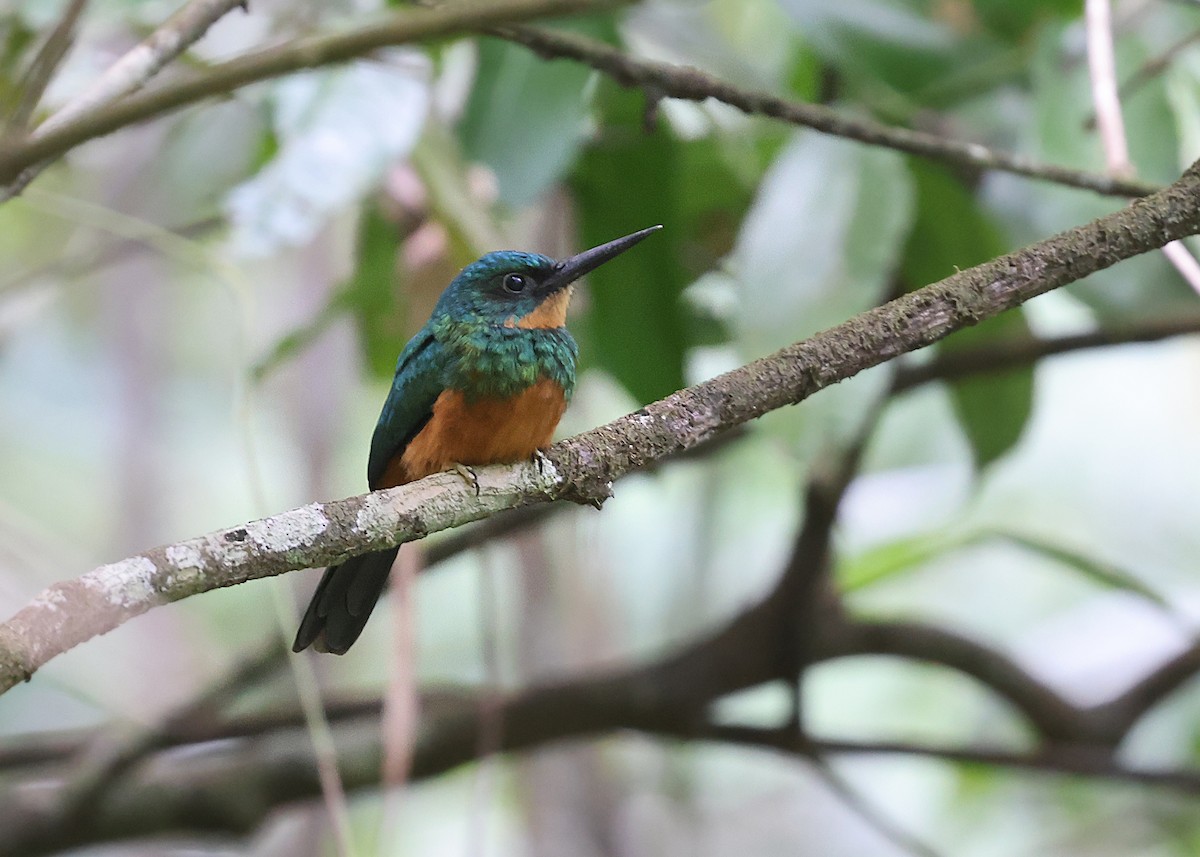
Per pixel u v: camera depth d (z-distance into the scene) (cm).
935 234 839
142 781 941
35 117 750
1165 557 1388
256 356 856
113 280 1420
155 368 1424
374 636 1345
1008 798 1264
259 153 870
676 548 1307
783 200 714
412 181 852
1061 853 1239
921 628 991
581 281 895
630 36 862
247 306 753
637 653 1260
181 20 588
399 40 600
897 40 823
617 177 858
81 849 934
